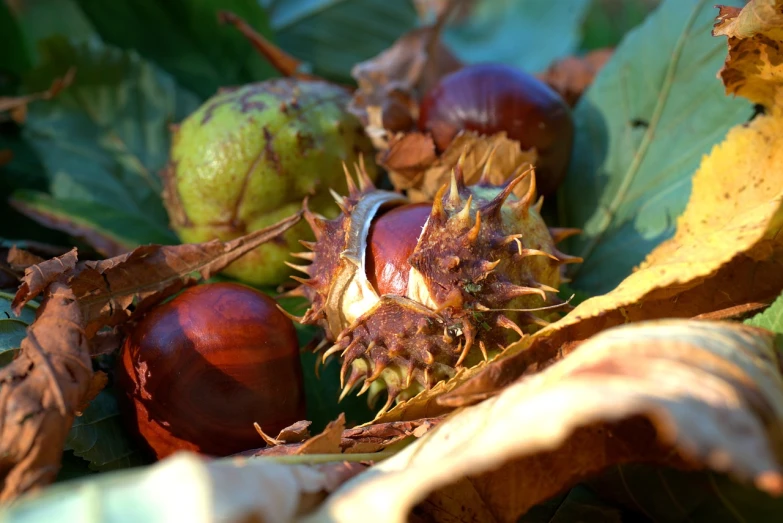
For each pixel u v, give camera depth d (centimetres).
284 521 19
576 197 28
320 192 26
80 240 29
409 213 23
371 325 23
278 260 26
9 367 21
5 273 25
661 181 27
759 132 24
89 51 31
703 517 21
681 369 19
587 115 29
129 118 31
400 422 22
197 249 24
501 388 21
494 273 22
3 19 34
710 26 27
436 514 21
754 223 21
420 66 30
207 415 23
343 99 27
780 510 20
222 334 23
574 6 37
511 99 26
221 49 33
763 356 20
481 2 39
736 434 17
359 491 19
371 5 36
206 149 26
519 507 21
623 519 22
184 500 17
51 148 30
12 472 20
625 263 27
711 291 22
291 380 24
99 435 23
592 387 18
